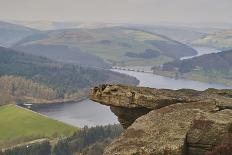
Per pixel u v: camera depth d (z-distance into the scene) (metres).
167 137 24.11
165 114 26.75
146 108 30.83
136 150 23.34
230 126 24.09
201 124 24.53
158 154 23.12
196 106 28.05
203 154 23.77
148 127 25.38
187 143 24.14
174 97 30.61
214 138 23.75
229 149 22.81
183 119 25.73
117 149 23.69
